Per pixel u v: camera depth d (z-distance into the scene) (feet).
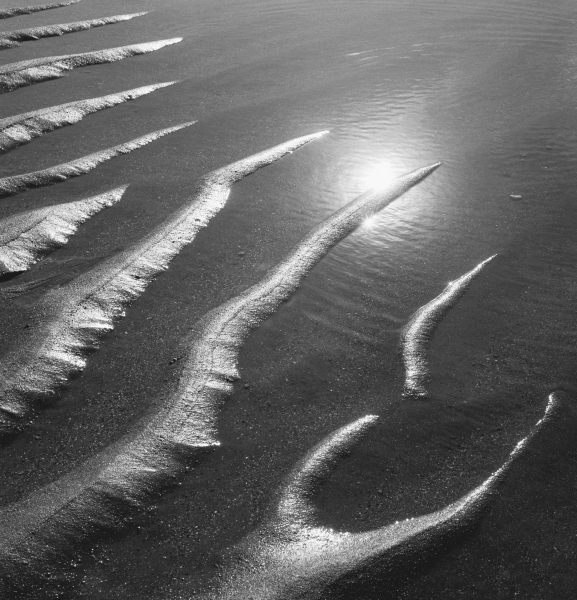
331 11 31.17
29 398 11.20
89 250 14.80
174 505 9.81
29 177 17.26
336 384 11.97
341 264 14.88
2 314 12.86
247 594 8.67
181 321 13.07
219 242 15.37
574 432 11.18
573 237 15.90
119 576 8.87
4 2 29.78
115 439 10.65
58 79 23.07
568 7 31.50
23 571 8.70
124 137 19.67
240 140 19.83
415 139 20.34
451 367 12.40
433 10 31.40
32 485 9.89
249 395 11.66
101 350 12.35
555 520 9.88
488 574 9.20
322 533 9.53
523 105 22.48
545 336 13.12
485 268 14.85
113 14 29.53
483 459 10.72
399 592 8.91
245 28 28.94
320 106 22.15
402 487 10.27
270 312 13.41
